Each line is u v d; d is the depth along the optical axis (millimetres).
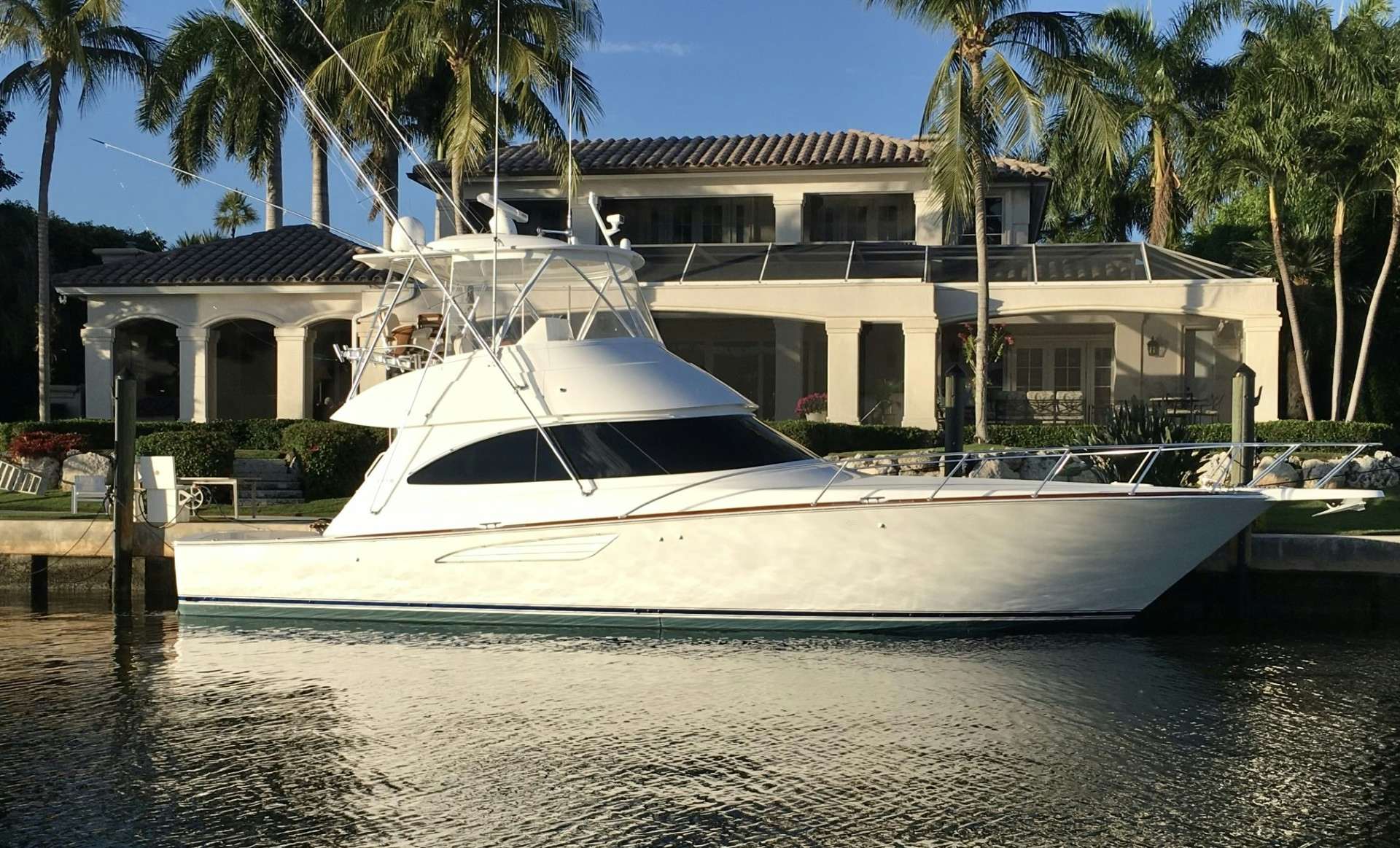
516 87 27453
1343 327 29703
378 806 9727
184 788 10164
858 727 11477
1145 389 30859
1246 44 33438
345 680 13344
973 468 19922
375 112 29875
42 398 30516
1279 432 25594
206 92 35031
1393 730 11359
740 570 14547
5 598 19234
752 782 10102
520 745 11102
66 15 29766
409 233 15633
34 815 9617
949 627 14641
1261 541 16391
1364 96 27750
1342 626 15914
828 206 34344
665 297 27953
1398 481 22625
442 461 15383
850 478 15453
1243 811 9469
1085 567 14414
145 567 18719
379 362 16500
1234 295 26422
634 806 9648
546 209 35031
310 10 34969
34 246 37719
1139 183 39156
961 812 9461
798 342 31797
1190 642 14883
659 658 13969
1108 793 9820
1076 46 25656
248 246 32469
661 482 14953
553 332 15836
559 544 14828
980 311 25641
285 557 15703
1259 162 28141
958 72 25172
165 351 35312
